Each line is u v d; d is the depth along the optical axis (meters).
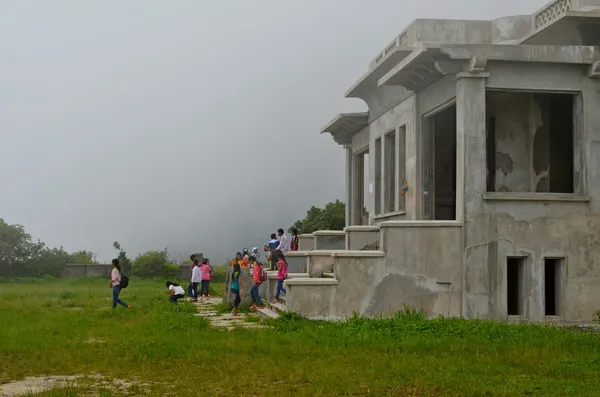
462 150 21.17
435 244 21.12
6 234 59.78
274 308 23.56
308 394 10.91
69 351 15.35
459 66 21.28
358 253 20.88
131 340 16.89
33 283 55.50
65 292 36.38
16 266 59.81
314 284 20.72
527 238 21.42
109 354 14.81
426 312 21.00
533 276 21.41
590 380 12.20
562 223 21.62
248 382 11.83
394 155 28.16
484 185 21.23
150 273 60.59
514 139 23.45
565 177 23.38
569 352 15.05
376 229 26.20
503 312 21.16
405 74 23.47
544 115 23.45
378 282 20.95
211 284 52.28
